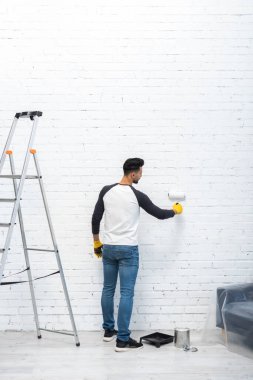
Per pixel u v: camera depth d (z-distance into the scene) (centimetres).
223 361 352
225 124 429
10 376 322
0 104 427
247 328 358
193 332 425
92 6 426
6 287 430
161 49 427
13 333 423
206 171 430
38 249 398
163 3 426
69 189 429
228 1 427
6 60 427
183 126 429
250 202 431
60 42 427
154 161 429
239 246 432
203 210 430
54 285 430
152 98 427
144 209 390
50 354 366
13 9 427
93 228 401
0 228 429
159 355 364
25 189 429
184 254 431
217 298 399
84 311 429
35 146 428
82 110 427
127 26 427
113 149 429
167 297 431
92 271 430
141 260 431
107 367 338
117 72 427
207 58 427
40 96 427
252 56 427
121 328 376
